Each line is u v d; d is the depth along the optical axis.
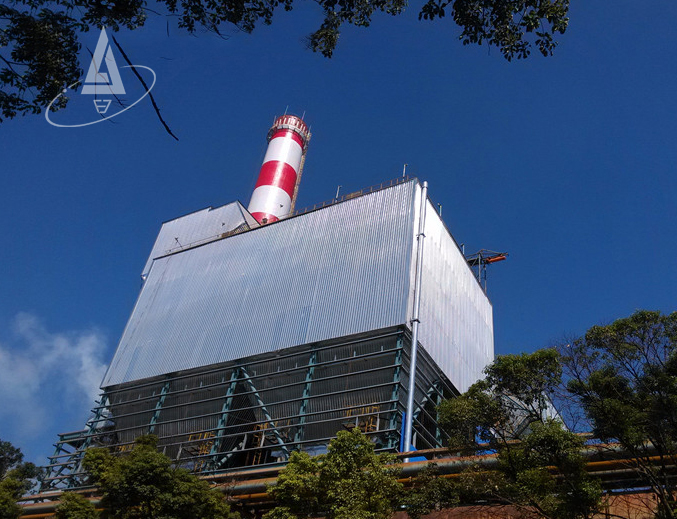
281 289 72.06
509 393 27.77
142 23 15.54
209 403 67.06
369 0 17.47
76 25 15.55
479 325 78.00
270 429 59.03
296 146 109.19
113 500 31.73
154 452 33.62
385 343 60.41
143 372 74.81
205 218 94.38
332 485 31.53
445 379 64.19
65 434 73.38
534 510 25.11
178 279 84.12
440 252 73.12
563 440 24.48
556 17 16.64
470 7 16.69
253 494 44.00
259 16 16.36
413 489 30.59
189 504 31.97
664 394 24.36
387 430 52.94
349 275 68.06
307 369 62.53
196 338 74.12
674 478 26.14
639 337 25.72
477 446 28.03
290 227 78.69
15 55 15.41
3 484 42.50
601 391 25.61
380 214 72.19
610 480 30.16
